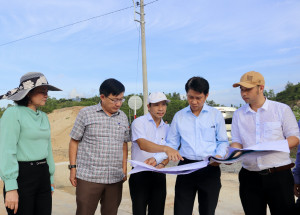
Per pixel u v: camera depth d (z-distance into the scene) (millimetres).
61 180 6926
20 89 2531
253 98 2699
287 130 2664
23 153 2490
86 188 2916
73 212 4547
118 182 3094
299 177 3000
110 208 3094
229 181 6535
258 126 2725
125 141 3287
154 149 3012
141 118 3250
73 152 3072
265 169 2627
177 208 2957
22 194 2457
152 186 3248
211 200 2887
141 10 13812
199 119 2969
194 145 2949
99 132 2947
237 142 2873
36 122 2574
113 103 2910
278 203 2639
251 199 2752
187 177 2961
